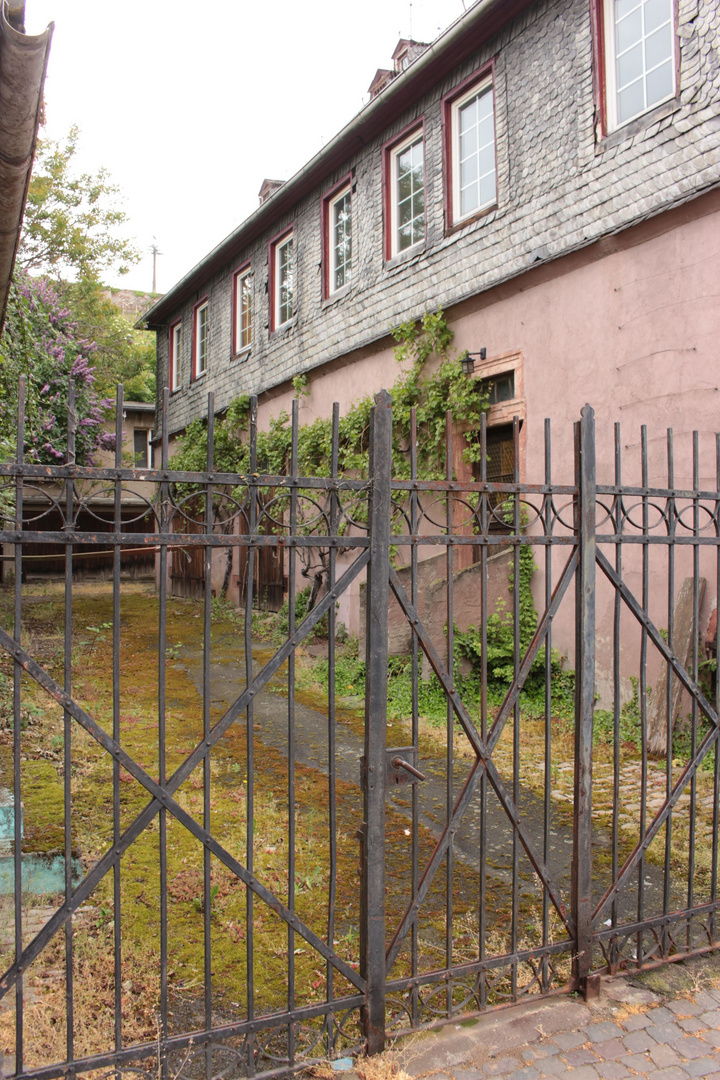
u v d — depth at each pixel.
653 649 6.50
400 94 9.97
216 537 2.34
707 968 3.15
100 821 4.40
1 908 3.36
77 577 20.67
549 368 7.91
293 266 13.41
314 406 12.73
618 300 7.12
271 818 4.60
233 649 10.70
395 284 10.39
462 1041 2.62
